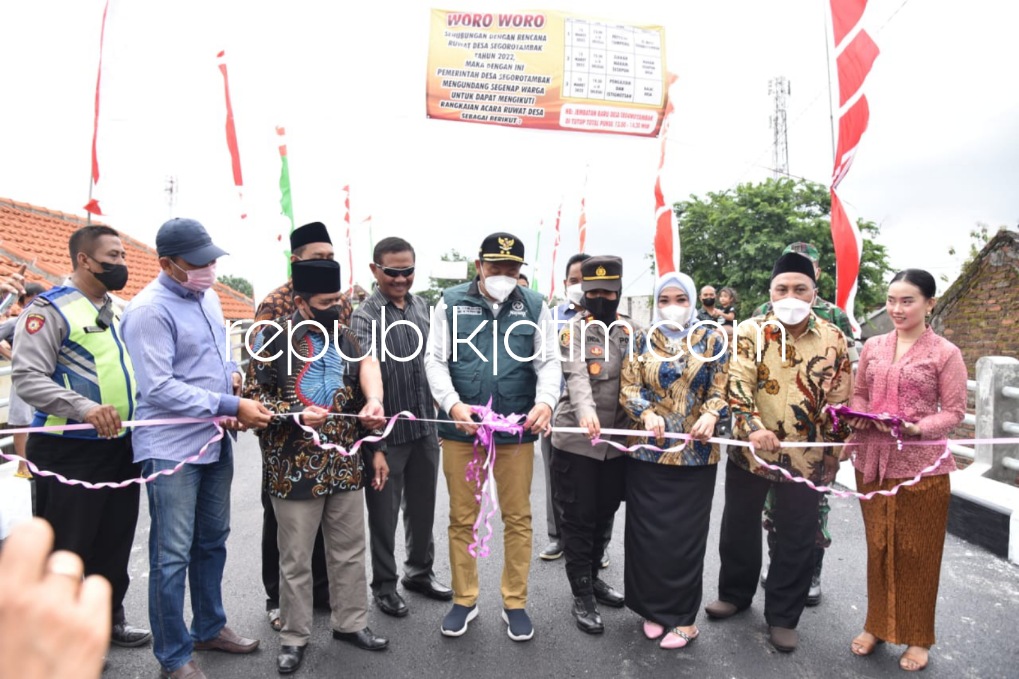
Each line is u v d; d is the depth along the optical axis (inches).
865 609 135.0
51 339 107.8
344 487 113.6
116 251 114.8
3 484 151.9
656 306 124.0
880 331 580.7
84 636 19.1
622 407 126.9
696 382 119.8
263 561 130.0
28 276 295.0
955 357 114.2
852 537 174.2
